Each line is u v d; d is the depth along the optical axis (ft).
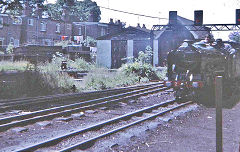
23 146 18.49
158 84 64.39
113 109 32.83
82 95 42.34
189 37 125.49
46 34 150.82
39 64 67.72
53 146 18.37
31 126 24.12
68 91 47.32
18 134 21.66
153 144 19.75
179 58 39.93
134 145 19.38
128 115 27.58
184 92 39.86
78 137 20.62
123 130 22.72
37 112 27.94
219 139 12.62
